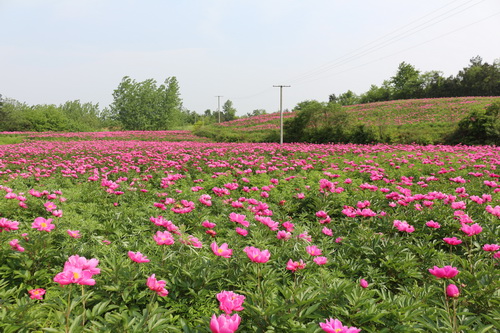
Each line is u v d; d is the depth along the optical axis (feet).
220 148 66.69
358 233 15.75
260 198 25.31
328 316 9.39
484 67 259.80
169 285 10.36
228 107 437.99
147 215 18.67
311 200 24.31
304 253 12.77
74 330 7.46
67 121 249.34
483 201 18.99
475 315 9.86
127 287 9.92
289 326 8.07
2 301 8.75
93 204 20.59
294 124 119.65
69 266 7.72
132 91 306.14
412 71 315.17
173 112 318.04
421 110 165.78
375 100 322.14
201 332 8.31
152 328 7.93
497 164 39.55
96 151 63.05
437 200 22.06
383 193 27.09
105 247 13.29
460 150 61.87
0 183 28.14
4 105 227.61
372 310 9.00
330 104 114.83
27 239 12.00
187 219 18.15
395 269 13.17
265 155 59.93
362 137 97.66
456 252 17.07
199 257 11.59
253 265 11.48
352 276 13.01
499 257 12.19
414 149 65.87
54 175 34.96
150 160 45.85
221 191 21.47
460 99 191.11
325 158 53.26
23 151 58.80
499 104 83.35
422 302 10.32
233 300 7.57
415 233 17.81
